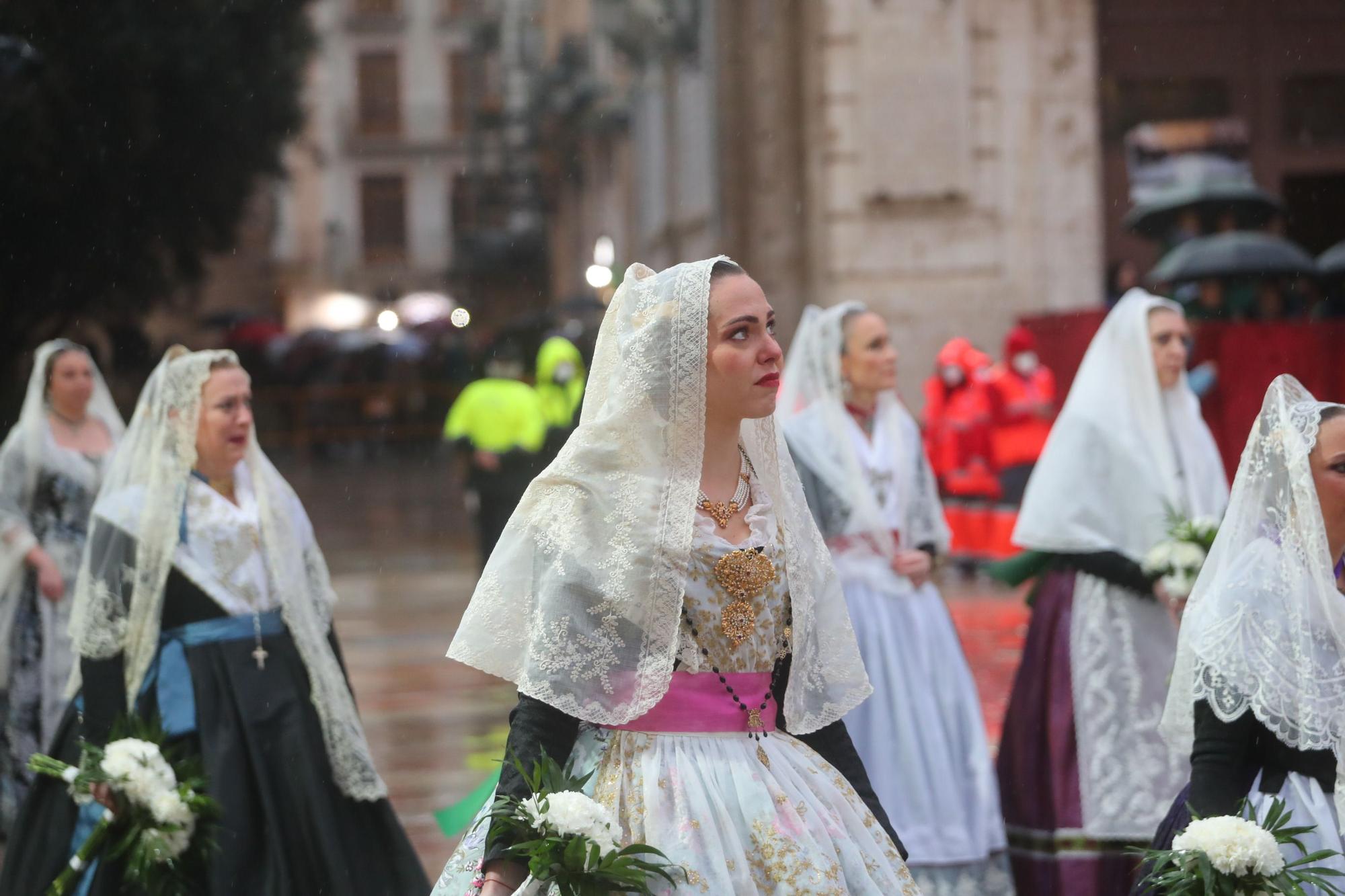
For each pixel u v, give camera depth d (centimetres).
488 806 353
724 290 350
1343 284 1786
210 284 4697
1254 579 407
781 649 360
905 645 671
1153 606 641
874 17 2111
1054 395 1733
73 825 553
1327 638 401
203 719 556
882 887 346
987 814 653
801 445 693
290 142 2416
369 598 1559
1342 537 420
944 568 1614
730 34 2478
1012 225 2138
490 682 1133
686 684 347
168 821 520
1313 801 400
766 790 340
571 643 337
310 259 6012
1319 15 2294
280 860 544
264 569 582
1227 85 2306
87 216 1944
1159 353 652
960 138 2123
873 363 701
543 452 1441
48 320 1969
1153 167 2306
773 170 2306
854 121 2119
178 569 569
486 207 5744
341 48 6341
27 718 772
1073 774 637
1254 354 1501
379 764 896
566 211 5266
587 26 4991
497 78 5894
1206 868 375
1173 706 428
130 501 570
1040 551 678
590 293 4709
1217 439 1505
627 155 4159
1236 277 1675
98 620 559
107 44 1917
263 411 3584
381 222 6325
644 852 319
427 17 6331
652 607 341
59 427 802
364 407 3603
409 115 6406
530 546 350
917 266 2127
